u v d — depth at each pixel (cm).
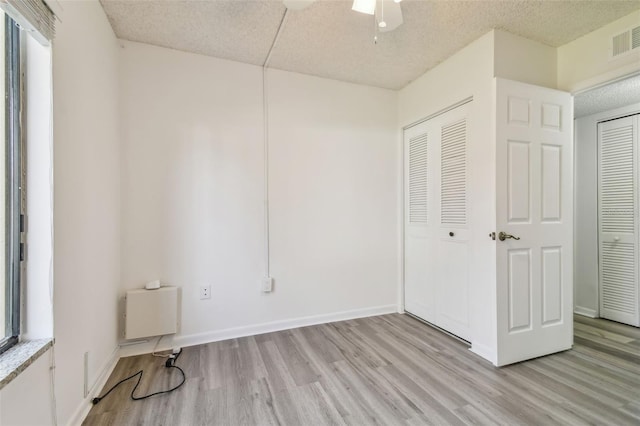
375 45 232
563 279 226
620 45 200
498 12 192
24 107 121
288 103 273
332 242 290
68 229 139
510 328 206
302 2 154
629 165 289
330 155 290
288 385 180
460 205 242
